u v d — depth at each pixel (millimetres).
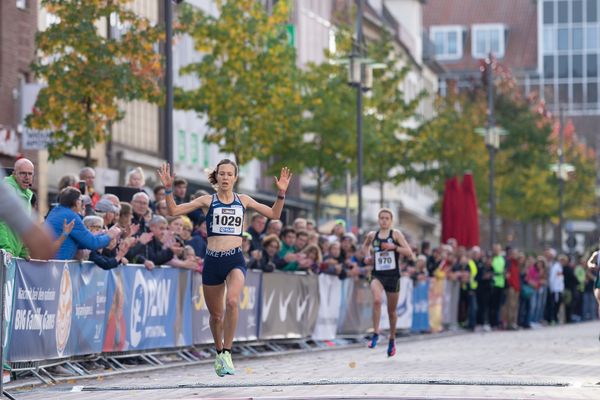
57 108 50281
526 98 137500
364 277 50656
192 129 87250
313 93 82438
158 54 51312
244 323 39219
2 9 57688
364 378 27297
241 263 26125
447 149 94250
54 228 28125
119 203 33250
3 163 56719
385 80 92875
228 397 22391
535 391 24141
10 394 23891
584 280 89250
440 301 63000
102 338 30266
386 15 149375
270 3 91125
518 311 74875
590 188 163000
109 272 30438
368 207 131875
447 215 79062
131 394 24156
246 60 65000
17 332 25266
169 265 34875
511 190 134125
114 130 72438
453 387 25078
